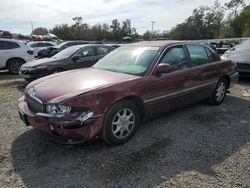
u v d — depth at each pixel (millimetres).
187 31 65688
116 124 3807
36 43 22188
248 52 9047
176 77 4590
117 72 4398
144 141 4055
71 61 8633
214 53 5777
